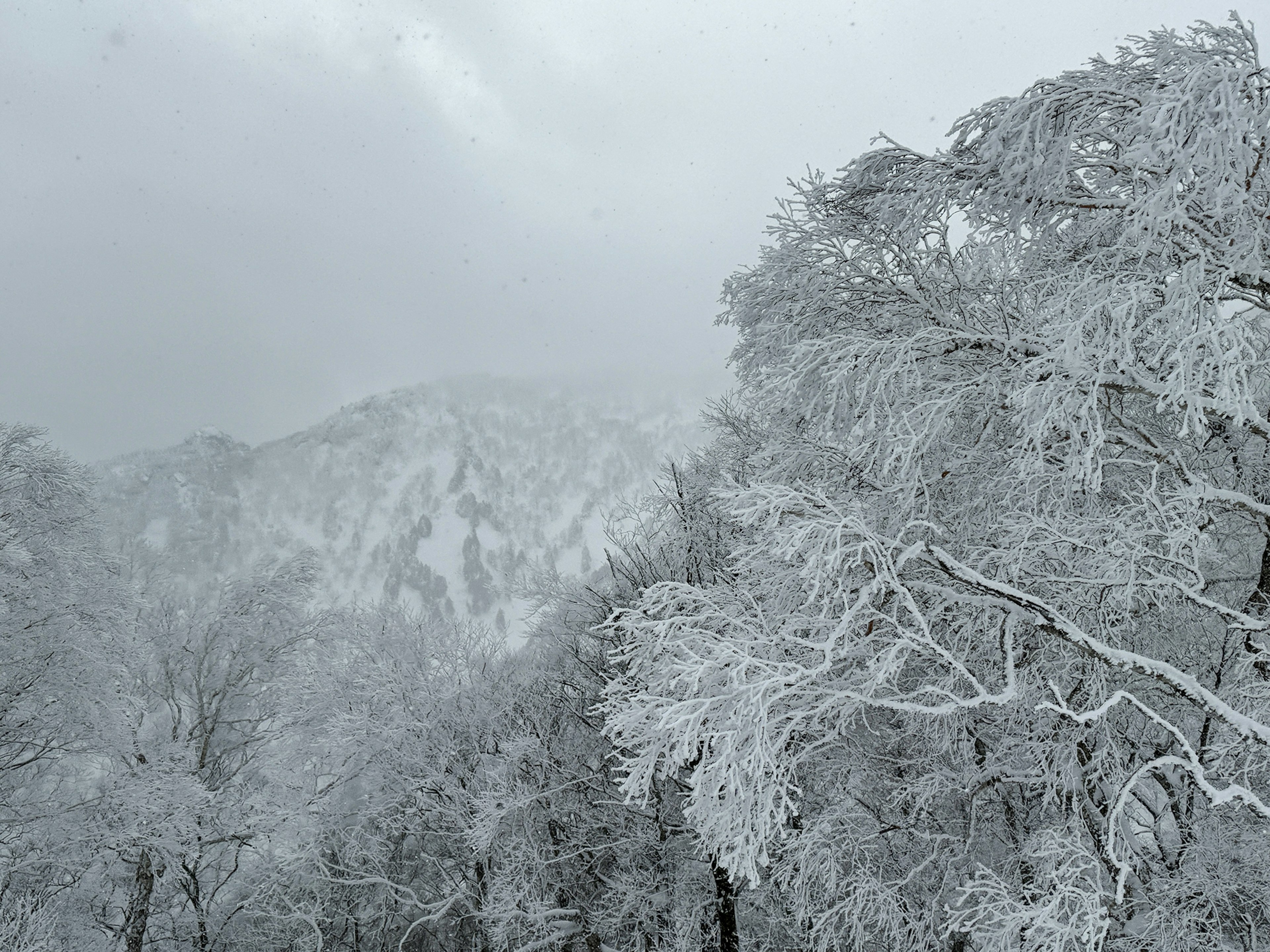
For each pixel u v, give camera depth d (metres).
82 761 12.25
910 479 5.12
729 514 4.83
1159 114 3.79
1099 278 4.66
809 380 5.55
